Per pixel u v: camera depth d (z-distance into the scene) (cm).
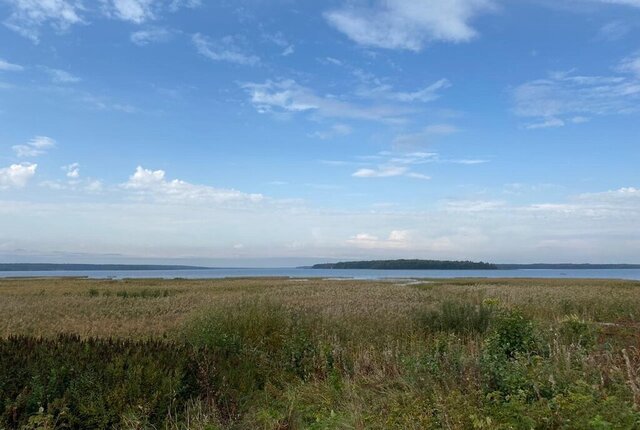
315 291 3488
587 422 430
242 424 596
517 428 454
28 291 3566
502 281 6119
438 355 751
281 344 973
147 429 547
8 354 649
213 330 988
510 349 767
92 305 2256
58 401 549
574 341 868
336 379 744
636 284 4838
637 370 584
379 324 1235
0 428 522
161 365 653
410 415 515
